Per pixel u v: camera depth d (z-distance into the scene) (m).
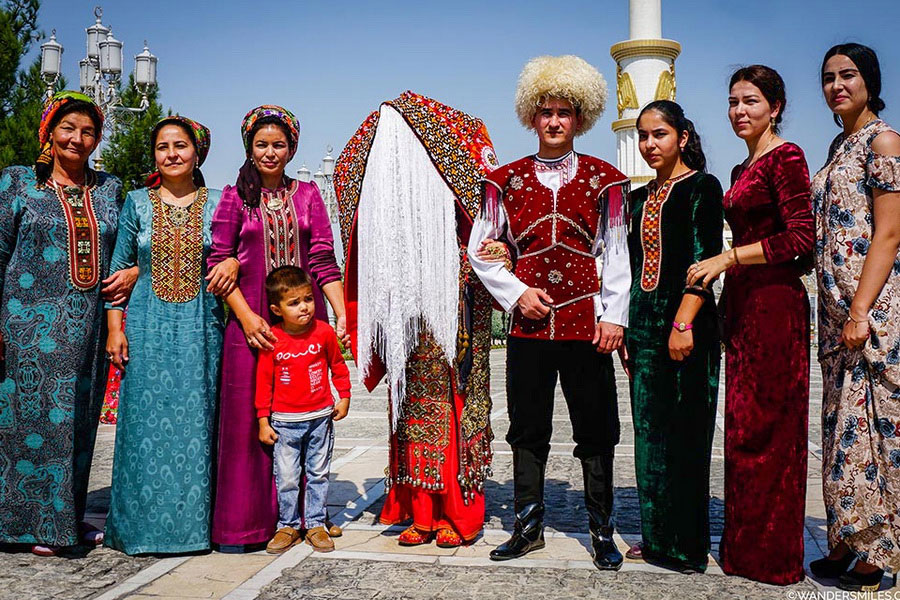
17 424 3.90
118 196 4.28
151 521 3.89
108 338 4.04
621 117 27.45
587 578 3.54
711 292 3.61
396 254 3.88
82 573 3.67
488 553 3.92
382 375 4.29
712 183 3.64
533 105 3.77
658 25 27.23
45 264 3.96
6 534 3.90
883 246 3.31
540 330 3.74
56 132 3.99
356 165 4.07
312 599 3.29
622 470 6.01
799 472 3.48
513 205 3.81
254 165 4.12
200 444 3.98
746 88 3.62
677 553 3.61
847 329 3.37
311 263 4.22
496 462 6.35
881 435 3.34
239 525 3.95
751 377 3.52
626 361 3.81
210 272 3.96
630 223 3.83
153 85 14.45
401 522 4.49
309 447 4.08
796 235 3.41
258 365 4.02
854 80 3.46
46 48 12.98
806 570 3.69
